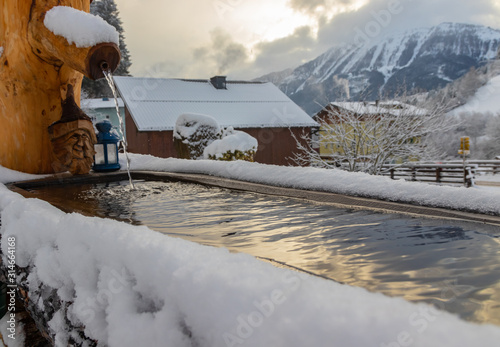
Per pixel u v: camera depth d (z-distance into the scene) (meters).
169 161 4.64
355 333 0.43
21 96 3.94
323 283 0.58
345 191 2.49
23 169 4.05
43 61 3.83
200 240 1.59
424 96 13.60
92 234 0.98
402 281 1.01
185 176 3.95
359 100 13.43
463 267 1.12
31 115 4.03
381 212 2.11
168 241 0.83
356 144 12.94
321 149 22.27
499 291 0.91
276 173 3.17
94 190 3.51
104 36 3.12
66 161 4.12
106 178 4.25
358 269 1.13
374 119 13.10
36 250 1.25
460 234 1.54
